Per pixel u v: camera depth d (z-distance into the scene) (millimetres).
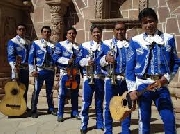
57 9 8555
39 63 6172
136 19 7895
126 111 3453
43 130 5125
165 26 7891
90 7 8680
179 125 5410
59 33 8680
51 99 6449
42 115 6316
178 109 6047
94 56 5035
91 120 5828
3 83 8188
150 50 3207
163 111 3131
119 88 4523
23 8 9211
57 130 5125
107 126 4516
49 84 6367
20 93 6199
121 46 4555
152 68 3205
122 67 4512
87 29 8703
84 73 5074
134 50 3285
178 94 6652
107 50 4750
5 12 8562
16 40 6371
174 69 3281
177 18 7777
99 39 5121
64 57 5805
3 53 8500
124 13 8781
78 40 8797
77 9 8828
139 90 3227
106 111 4520
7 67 8594
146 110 3230
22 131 5066
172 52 3271
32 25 9297
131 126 5367
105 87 4566
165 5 7895
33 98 6188
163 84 3129
